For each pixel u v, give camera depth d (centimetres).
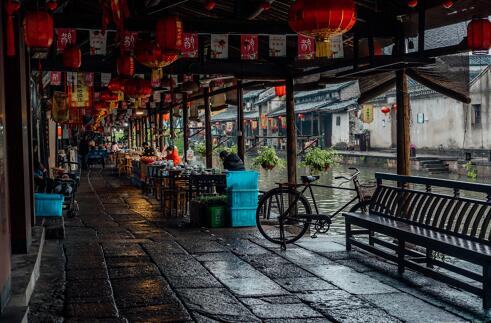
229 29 955
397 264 781
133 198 1723
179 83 1628
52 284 681
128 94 1270
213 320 554
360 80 1109
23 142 738
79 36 1304
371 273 732
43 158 1764
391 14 894
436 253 846
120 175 2789
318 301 612
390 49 1441
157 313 573
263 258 828
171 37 758
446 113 3462
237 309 587
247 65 1234
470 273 606
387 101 3941
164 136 2942
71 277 716
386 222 769
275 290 657
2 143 476
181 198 1336
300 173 3125
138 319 555
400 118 911
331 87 4684
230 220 1126
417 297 622
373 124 4159
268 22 962
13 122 734
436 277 645
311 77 1264
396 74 917
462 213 662
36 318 555
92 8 1162
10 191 724
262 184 2567
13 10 557
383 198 855
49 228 984
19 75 748
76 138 3772
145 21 891
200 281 698
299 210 1528
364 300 614
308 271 745
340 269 755
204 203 1153
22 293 533
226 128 5788
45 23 691
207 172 1384
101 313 572
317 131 4906
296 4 619
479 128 3173
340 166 3856
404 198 802
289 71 1245
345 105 4325
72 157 2800
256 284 683
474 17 786
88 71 1279
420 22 852
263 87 1563
